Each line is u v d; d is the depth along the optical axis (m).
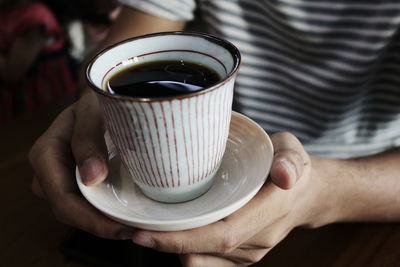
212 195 0.33
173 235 0.31
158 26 0.50
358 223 0.40
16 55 0.97
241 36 0.51
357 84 0.49
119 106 0.28
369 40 0.46
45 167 0.35
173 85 0.31
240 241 0.32
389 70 0.48
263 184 0.33
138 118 0.28
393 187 0.40
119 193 0.33
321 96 0.51
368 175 0.40
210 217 0.29
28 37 0.97
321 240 0.38
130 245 0.37
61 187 0.34
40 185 0.37
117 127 0.29
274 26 0.49
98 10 1.02
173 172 0.30
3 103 1.00
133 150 0.30
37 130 0.50
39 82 1.01
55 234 0.40
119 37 0.49
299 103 0.52
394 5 0.44
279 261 0.37
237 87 0.54
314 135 0.53
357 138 0.53
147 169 0.31
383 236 0.39
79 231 0.39
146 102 0.27
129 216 0.30
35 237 0.40
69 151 0.37
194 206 0.32
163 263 0.36
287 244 0.38
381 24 0.45
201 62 0.32
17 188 0.44
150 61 0.33
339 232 0.39
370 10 0.45
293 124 0.54
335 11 0.46
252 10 0.50
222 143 0.31
